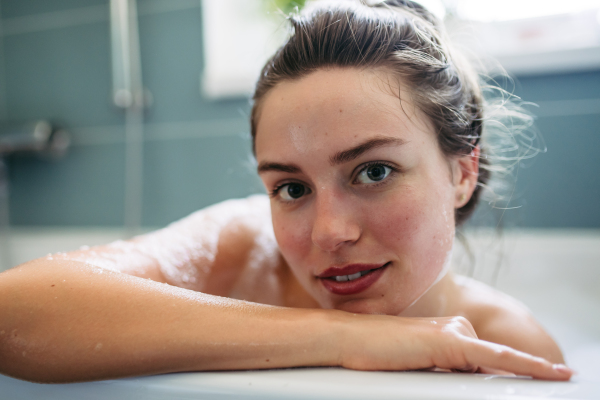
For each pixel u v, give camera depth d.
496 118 0.77
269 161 0.49
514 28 1.18
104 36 1.54
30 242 1.57
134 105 1.35
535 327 0.61
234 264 0.70
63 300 0.37
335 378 0.30
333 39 0.48
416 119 0.48
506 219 1.09
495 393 0.27
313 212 0.48
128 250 0.56
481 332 0.60
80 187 1.59
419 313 0.58
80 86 1.57
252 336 0.35
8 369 0.36
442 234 0.50
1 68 1.66
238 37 1.43
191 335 0.35
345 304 0.48
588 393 0.27
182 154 1.45
